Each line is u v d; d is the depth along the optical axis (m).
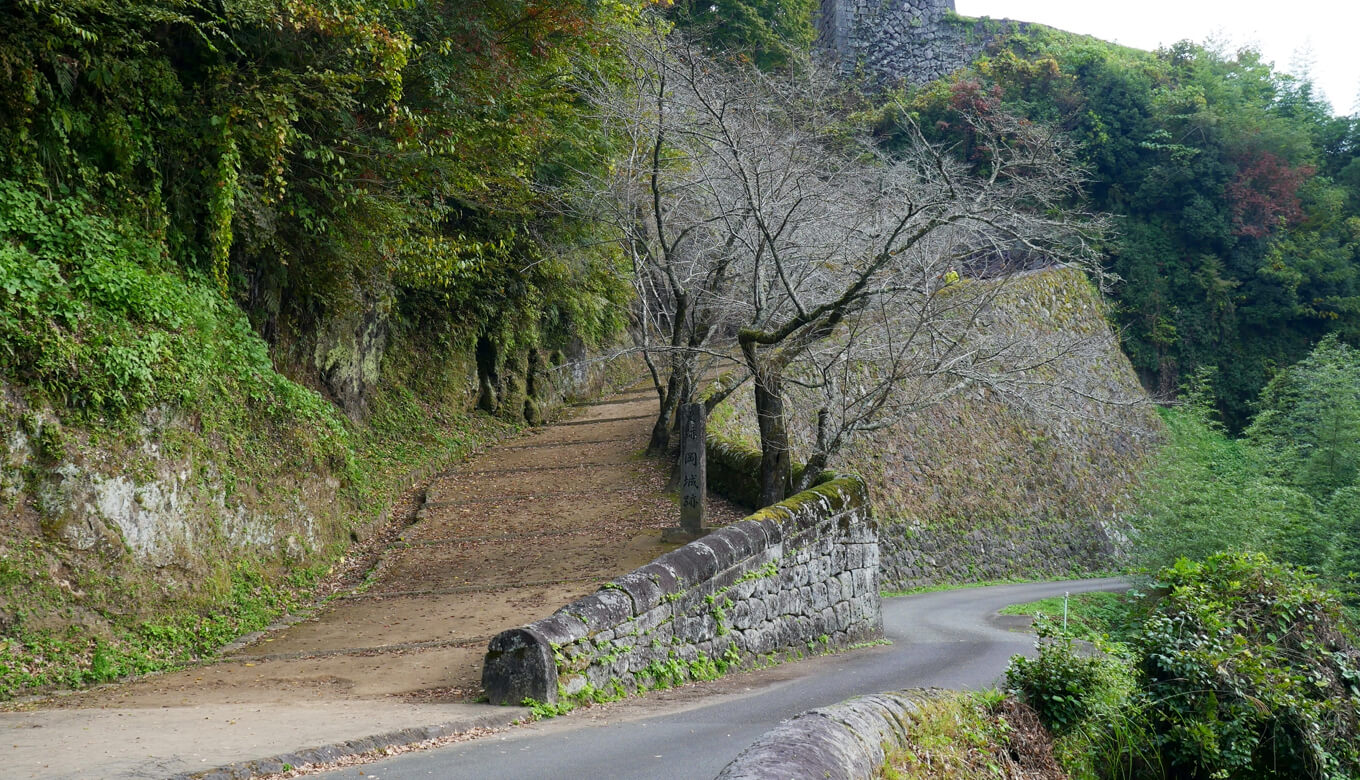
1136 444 33.28
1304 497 22.45
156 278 11.08
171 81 11.23
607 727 6.86
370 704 7.52
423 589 12.86
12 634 8.48
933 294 13.94
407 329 21.73
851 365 16.11
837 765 4.05
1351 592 19.89
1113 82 42.38
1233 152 42.56
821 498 12.83
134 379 10.21
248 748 5.66
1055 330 31.11
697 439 15.12
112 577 9.52
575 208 19.91
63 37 10.03
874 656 11.80
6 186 9.73
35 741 5.89
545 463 20.83
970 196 14.15
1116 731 6.89
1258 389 40.25
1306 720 7.25
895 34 47.38
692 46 19.95
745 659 10.41
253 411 12.90
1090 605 20.62
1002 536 27.05
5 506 8.80
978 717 6.10
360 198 13.37
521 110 15.85
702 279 18.83
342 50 12.08
